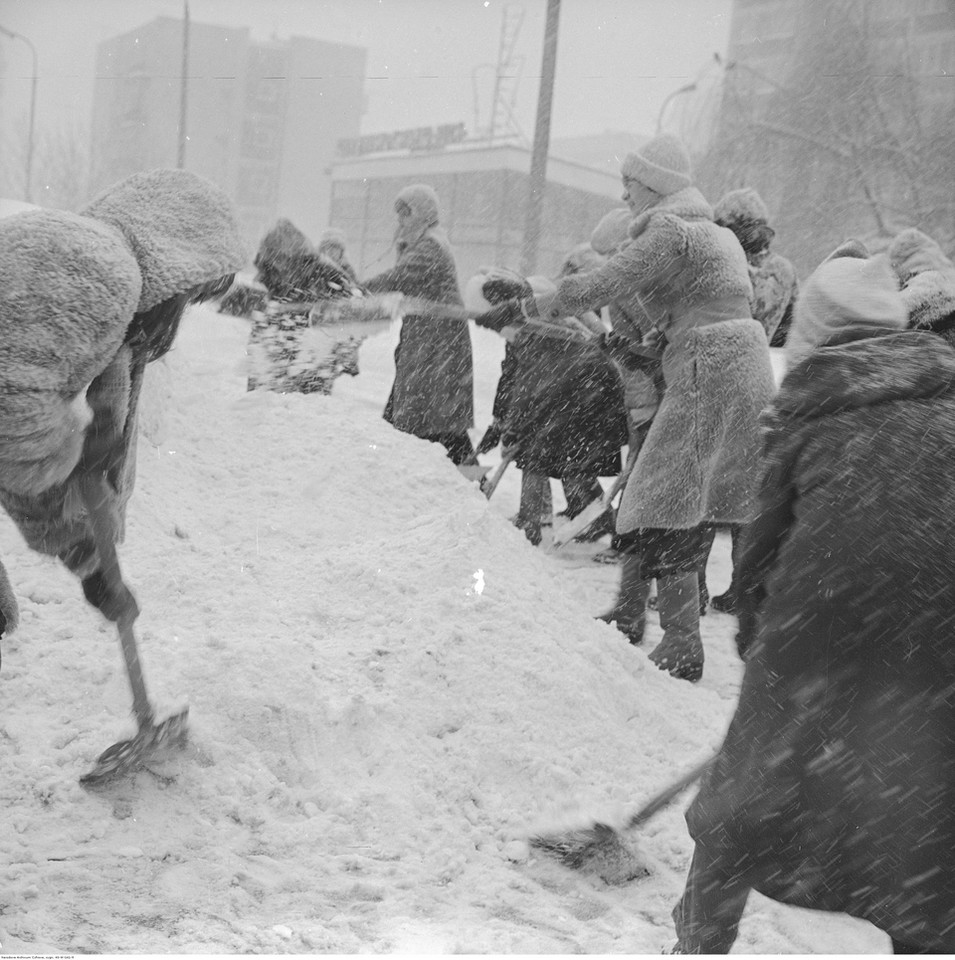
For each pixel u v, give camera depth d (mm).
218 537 4457
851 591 2258
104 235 2695
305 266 5812
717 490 4609
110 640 3561
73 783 3031
